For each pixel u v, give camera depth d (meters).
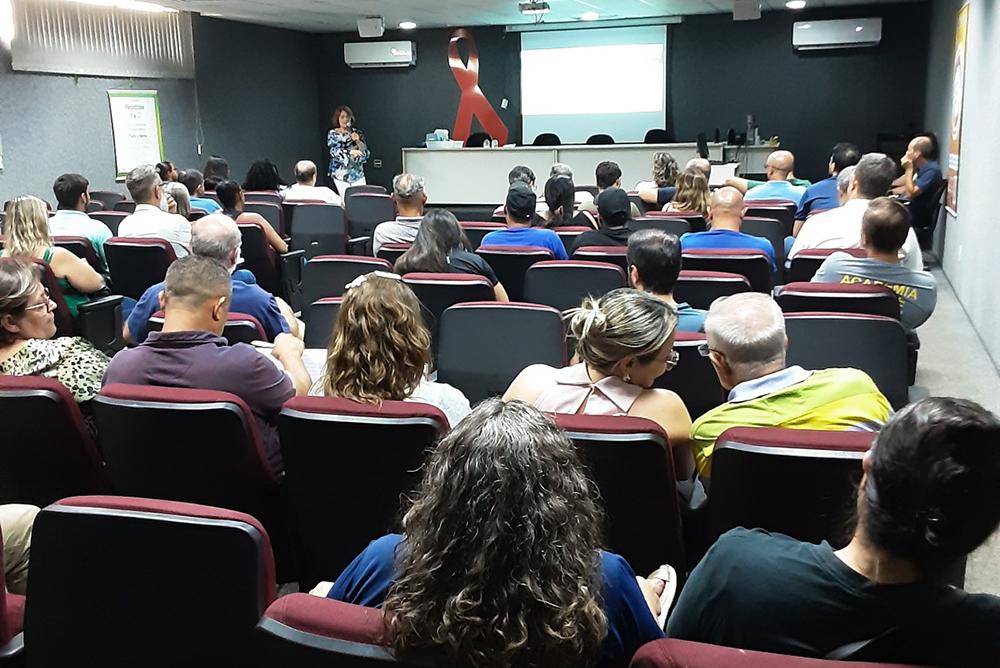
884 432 1.02
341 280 4.15
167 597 1.34
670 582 1.85
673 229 4.99
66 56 8.82
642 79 12.21
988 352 5.02
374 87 13.42
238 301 3.18
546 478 1.04
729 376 2.04
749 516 1.70
